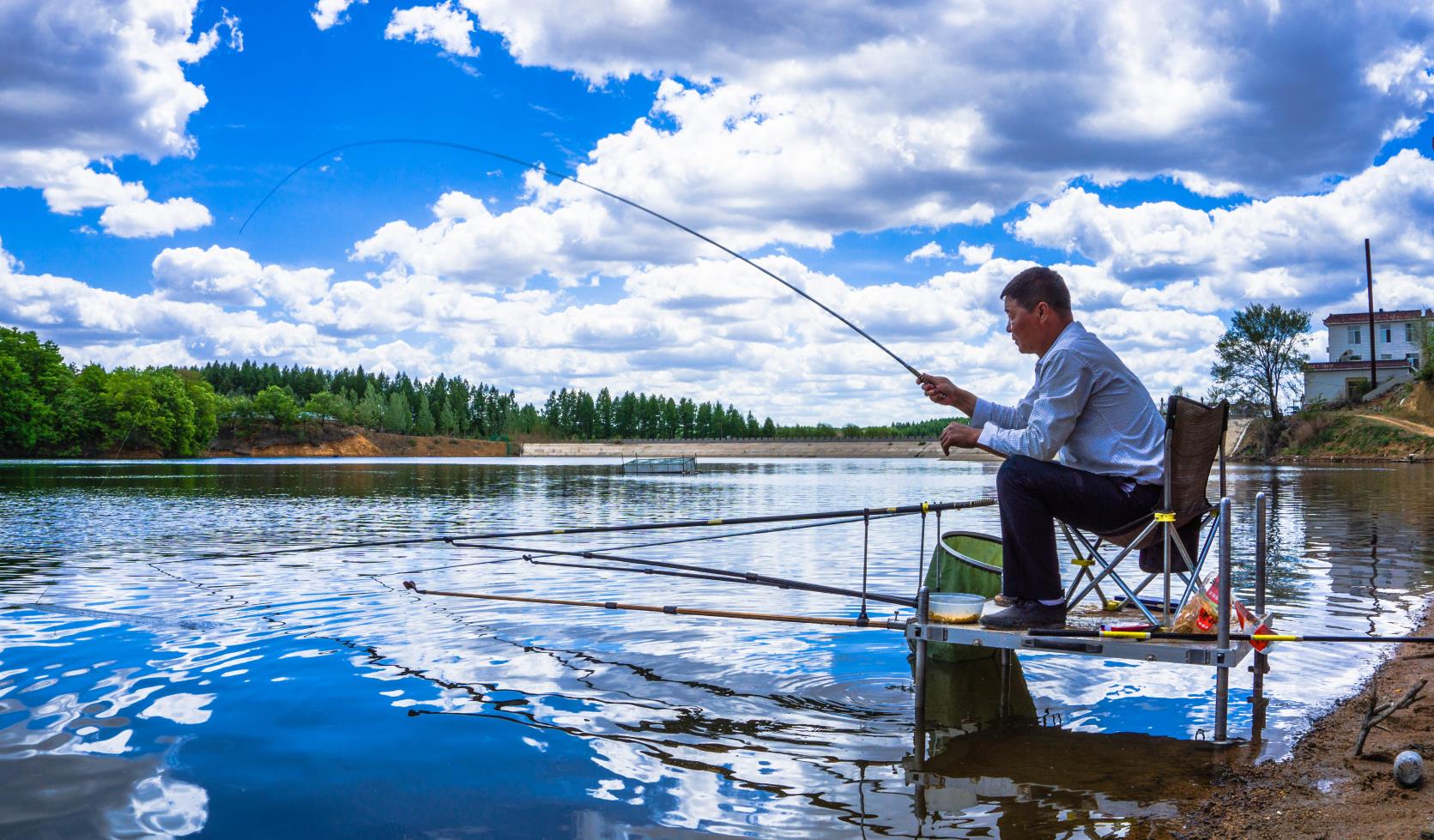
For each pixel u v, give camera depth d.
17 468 54.41
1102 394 4.08
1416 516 15.90
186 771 3.58
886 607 7.42
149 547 11.79
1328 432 57.00
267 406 137.25
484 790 3.38
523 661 5.46
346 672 5.18
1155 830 2.98
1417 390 55.91
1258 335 64.94
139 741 3.94
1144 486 4.05
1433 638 3.64
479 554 11.21
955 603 4.29
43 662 5.39
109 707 4.46
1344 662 5.35
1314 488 25.06
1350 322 70.00
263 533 13.95
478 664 5.37
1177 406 3.77
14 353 96.94
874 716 4.36
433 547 11.97
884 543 12.91
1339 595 7.56
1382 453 50.47
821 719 4.31
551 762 3.70
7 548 11.62
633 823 3.08
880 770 3.62
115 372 108.81
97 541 12.55
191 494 25.50
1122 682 4.98
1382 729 3.99
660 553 11.70
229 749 3.84
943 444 4.42
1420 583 8.25
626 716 4.35
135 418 103.12
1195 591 4.05
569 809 3.21
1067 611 4.26
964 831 3.00
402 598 7.75
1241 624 3.97
